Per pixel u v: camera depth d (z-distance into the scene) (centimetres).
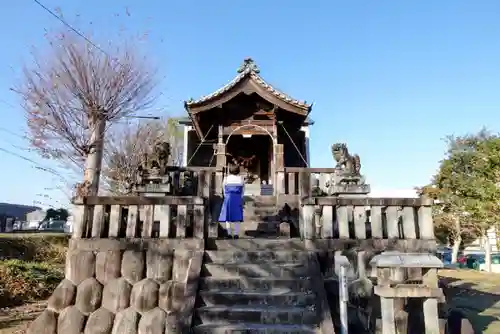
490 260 2378
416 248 741
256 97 1449
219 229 838
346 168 1032
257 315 593
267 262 725
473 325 733
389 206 765
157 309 684
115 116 1308
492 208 1683
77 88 1221
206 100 1389
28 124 1215
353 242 745
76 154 1287
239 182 827
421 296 486
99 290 704
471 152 2448
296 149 1656
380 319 613
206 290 659
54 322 679
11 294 1163
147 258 728
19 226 3472
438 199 2598
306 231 757
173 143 2620
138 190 1043
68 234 2016
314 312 592
